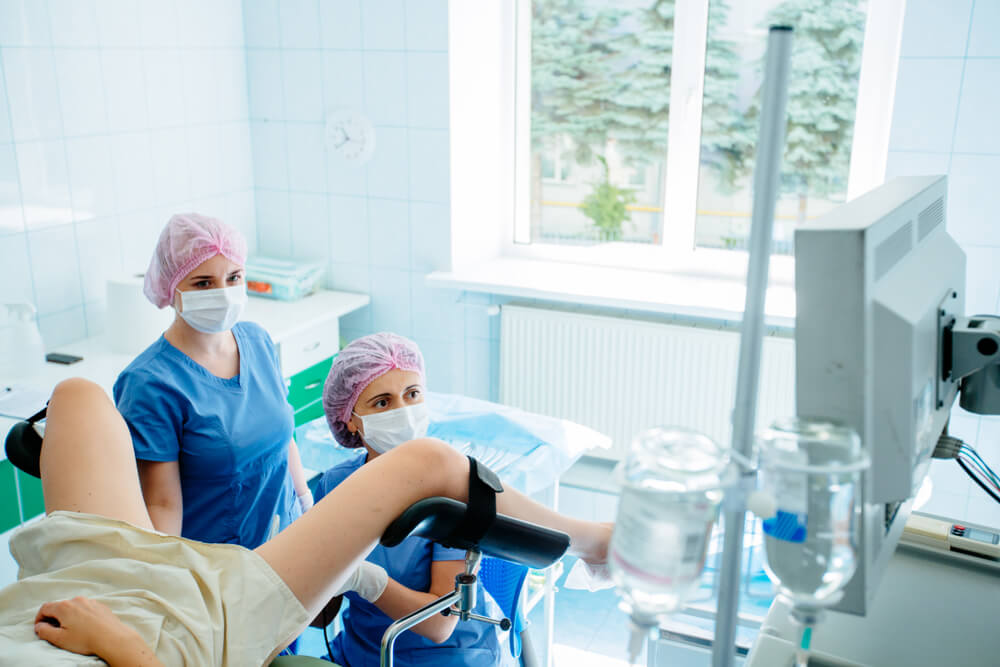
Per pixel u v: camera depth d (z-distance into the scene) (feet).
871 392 2.54
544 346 12.00
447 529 2.66
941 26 9.46
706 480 1.88
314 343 11.73
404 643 5.35
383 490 2.57
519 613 6.07
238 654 2.32
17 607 2.37
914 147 9.91
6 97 9.45
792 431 2.09
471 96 12.18
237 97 12.78
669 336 11.25
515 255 13.37
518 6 12.35
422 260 12.59
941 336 3.19
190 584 2.35
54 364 9.64
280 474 7.14
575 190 12.82
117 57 10.73
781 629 3.59
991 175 9.68
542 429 7.89
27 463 3.53
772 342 10.57
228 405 6.66
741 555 2.16
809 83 11.00
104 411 2.91
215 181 12.55
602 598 10.85
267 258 13.19
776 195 2.00
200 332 6.75
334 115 12.46
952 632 3.75
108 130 10.72
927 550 4.33
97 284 10.82
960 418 10.18
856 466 2.02
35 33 9.69
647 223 12.53
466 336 12.73
